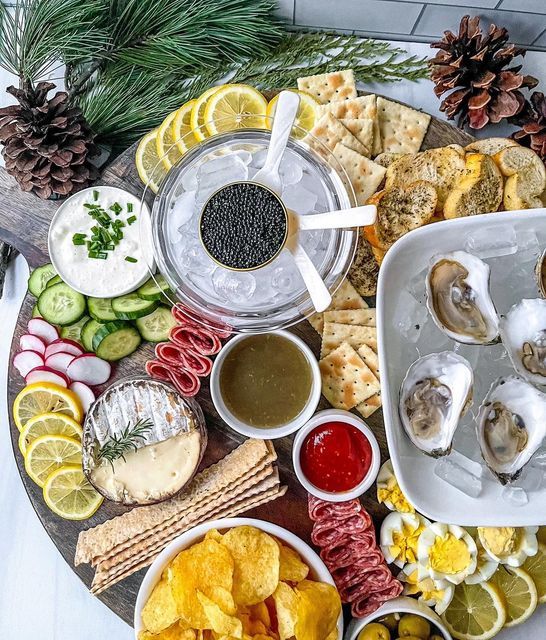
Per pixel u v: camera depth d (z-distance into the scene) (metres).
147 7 0.78
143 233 0.73
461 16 0.79
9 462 0.85
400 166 0.71
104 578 0.73
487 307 0.59
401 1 0.77
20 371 0.77
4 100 0.85
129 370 0.76
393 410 0.59
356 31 0.84
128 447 0.72
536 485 0.61
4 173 0.77
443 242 0.59
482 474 0.61
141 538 0.74
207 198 0.67
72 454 0.75
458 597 0.75
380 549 0.73
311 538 0.74
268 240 0.65
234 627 0.67
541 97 0.77
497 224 0.58
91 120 0.78
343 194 0.70
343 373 0.73
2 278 0.83
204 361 0.73
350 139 0.73
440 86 0.76
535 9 0.77
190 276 0.69
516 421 0.61
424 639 0.74
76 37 0.76
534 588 0.74
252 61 0.79
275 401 0.72
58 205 0.77
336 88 0.74
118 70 0.81
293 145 0.70
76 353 0.77
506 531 0.70
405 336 0.61
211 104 0.73
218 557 0.69
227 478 0.72
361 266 0.73
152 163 0.75
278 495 0.73
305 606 0.67
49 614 0.84
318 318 0.74
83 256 0.74
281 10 0.81
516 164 0.71
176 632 0.72
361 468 0.71
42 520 0.76
